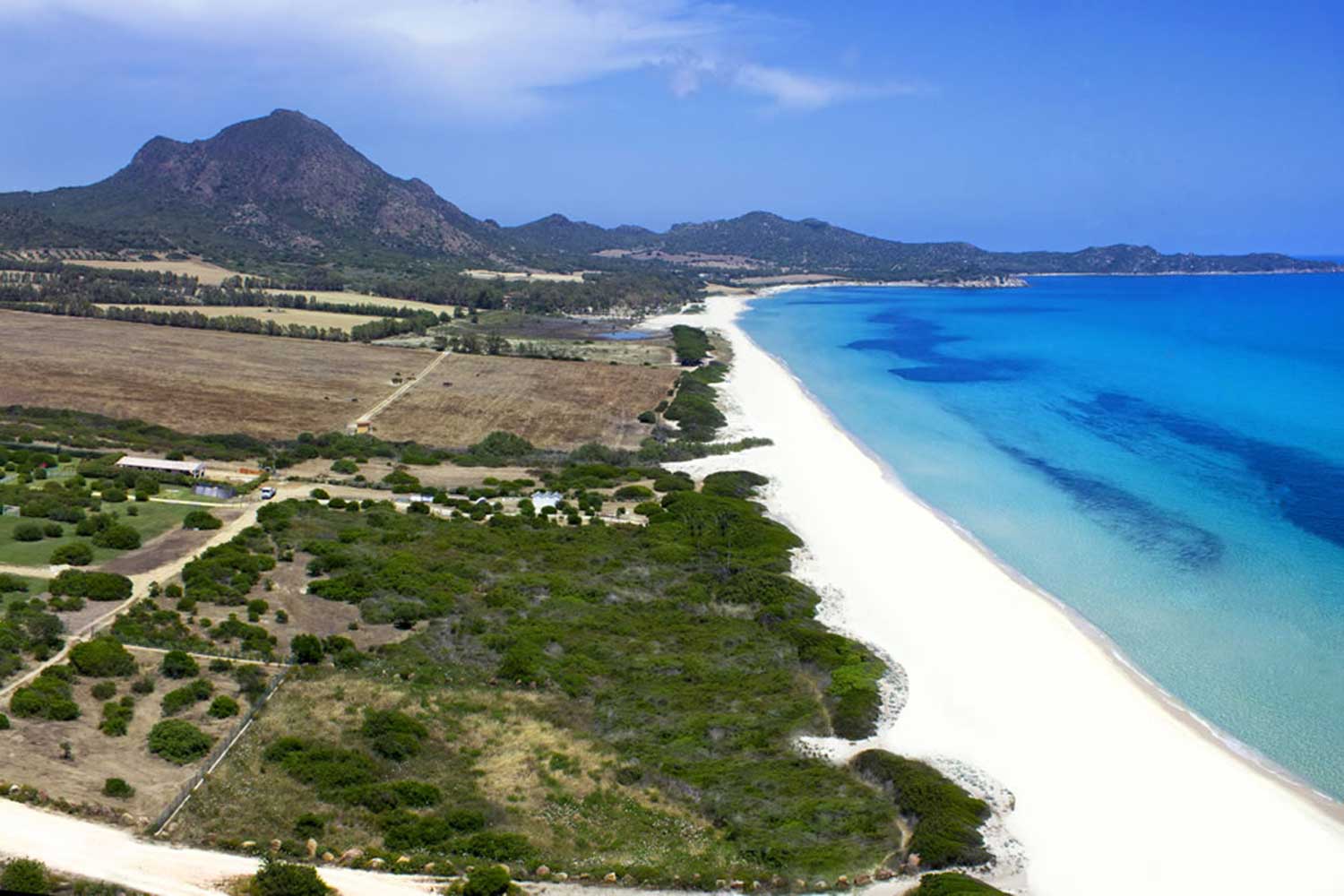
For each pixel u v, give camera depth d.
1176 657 60.88
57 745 42.94
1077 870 40.56
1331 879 40.91
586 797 43.69
